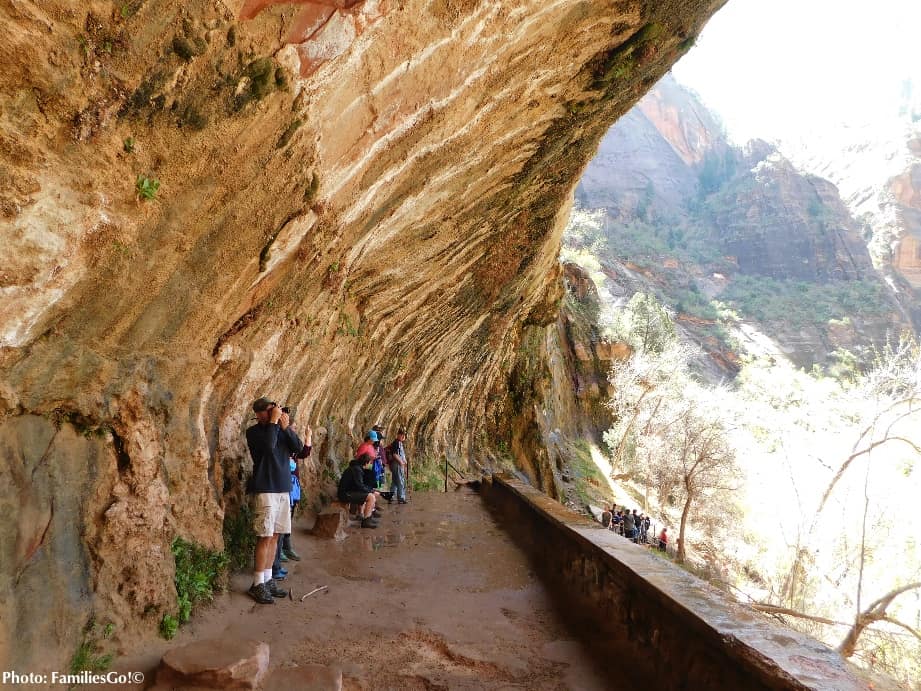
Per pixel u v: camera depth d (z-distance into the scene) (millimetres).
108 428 3387
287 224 4336
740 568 23891
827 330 91438
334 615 4469
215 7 2719
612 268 76562
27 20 2121
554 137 8625
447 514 9766
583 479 28828
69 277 2707
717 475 24328
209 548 4309
